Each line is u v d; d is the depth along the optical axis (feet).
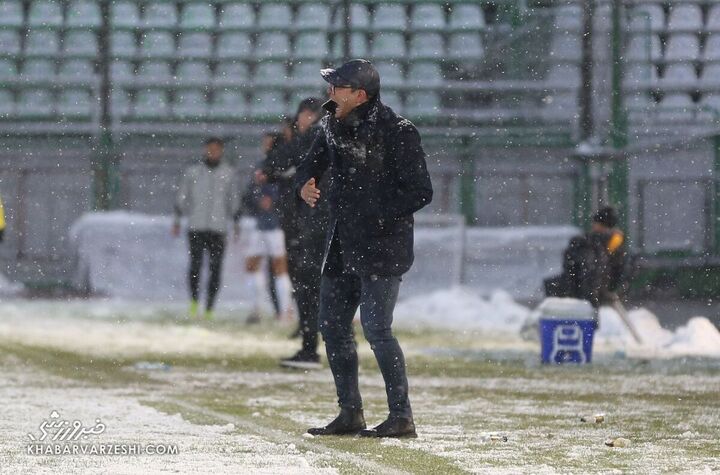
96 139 233.55
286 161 106.93
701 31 247.91
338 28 261.03
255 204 172.86
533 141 231.91
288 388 92.48
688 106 229.04
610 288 139.95
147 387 92.58
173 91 255.09
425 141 233.96
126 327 159.22
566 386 95.20
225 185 176.04
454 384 96.53
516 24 244.63
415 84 252.21
